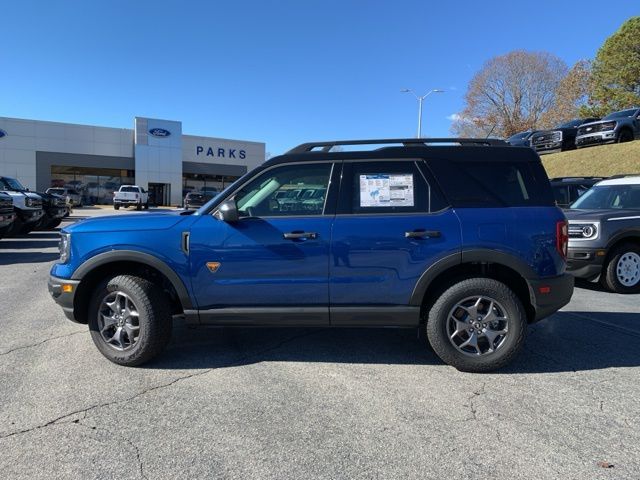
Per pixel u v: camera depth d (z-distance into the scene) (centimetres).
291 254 430
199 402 380
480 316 436
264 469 293
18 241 1478
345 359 473
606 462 300
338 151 450
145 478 285
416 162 443
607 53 4488
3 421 349
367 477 286
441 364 461
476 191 437
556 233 430
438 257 425
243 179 449
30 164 4225
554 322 600
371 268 429
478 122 6088
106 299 452
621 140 2120
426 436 330
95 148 4462
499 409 370
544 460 303
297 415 359
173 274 436
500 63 5866
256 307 439
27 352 488
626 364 461
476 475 288
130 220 455
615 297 747
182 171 4844
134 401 381
